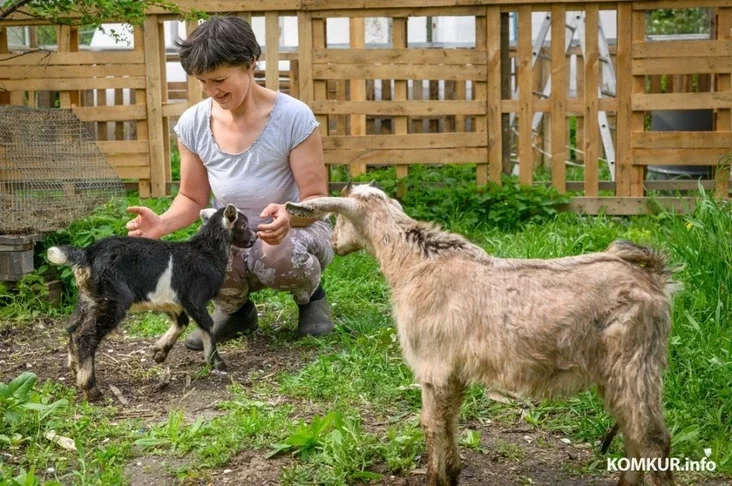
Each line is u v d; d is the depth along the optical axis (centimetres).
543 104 871
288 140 534
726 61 838
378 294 668
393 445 412
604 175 1101
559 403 468
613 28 1498
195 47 487
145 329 598
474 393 476
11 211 677
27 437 418
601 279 341
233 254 541
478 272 357
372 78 863
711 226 591
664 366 345
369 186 396
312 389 482
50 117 767
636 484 362
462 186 889
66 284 659
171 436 418
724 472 404
